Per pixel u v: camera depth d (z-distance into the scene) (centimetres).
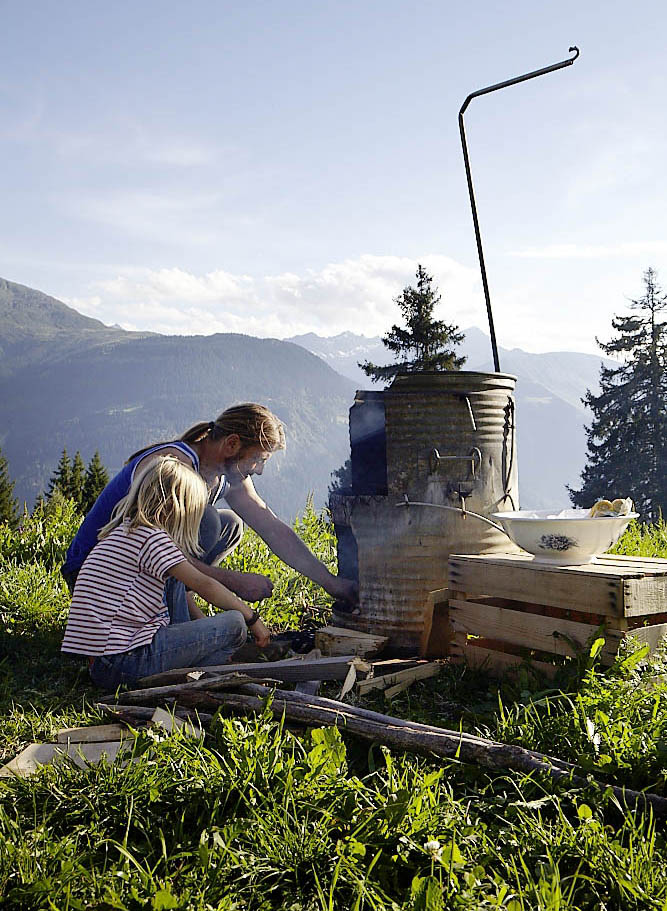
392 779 226
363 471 469
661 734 257
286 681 343
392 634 425
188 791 226
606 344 4403
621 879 187
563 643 335
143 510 362
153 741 253
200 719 302
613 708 276
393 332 3959
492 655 368
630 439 4125
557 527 345
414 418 420
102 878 192
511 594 358
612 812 226
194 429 442
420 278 3953
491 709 314
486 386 423
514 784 228
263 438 440
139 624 356
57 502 857
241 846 203
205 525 455
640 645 317
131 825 218
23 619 459
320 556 622
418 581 419
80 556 397
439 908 175
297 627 479
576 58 430
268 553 600
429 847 192
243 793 221
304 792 222
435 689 360
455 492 418
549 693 313
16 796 235
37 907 183
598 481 4088
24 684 375
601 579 318
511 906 170
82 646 350
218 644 362
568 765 245
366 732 272
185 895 183
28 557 628
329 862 196
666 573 326
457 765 251
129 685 350
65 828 221
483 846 203
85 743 286
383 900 185
